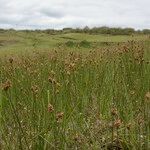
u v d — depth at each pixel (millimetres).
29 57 12156
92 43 23812
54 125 4660
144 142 4762
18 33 46000
